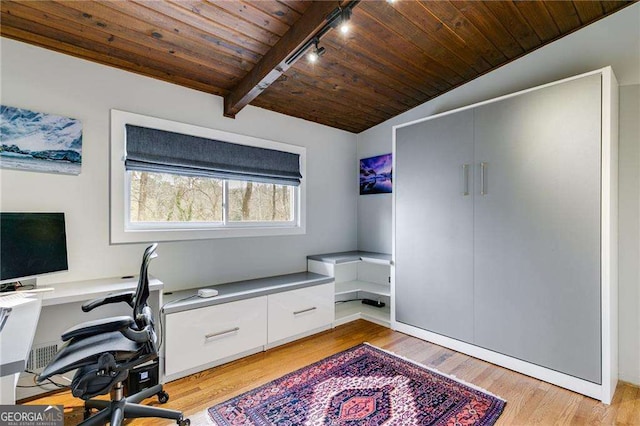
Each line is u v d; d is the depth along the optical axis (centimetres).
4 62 192
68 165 212
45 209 204
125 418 165
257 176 311
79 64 216
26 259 183
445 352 262
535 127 218
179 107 261
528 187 222
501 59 274
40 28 193
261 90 255
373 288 354
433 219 279
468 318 256
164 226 259
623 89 219
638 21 214
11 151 193
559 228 208
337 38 234
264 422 175
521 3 212
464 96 307
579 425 173
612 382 197
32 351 200
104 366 144
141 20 195
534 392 204
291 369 234
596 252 194
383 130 381
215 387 210
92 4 179
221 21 203
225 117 289
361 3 203
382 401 194
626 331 216
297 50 212
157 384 203
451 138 266
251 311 255
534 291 220
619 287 219
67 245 212
